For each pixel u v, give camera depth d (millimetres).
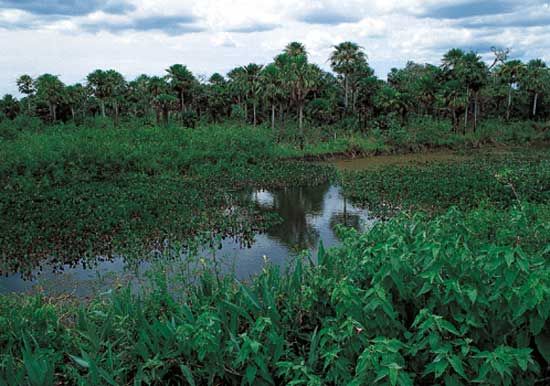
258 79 47906
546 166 21562
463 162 29500
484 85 46625
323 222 15938
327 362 2916
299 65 41688
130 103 64812
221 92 58906
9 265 11000
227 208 17828
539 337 2797
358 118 49281
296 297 4117
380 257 3383
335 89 58906
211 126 39312
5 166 23391
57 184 21953
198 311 3982
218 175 25047
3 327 4281
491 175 19781
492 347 2979
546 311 2590
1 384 3264
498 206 14461
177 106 57281
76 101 59531
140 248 12047
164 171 26359
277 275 4602
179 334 3365
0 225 13836
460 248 3275
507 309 2848
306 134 42875
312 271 4406
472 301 2846
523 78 55812
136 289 9242
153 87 53125
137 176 24156
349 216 16797
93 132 33656
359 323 2955
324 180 25016
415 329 3250
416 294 3234
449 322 2947
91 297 8875
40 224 14070
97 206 16141
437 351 2621
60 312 5969
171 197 17812
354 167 30734
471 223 6367
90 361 3201
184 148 30641
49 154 25125
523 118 58750
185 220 14781
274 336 3295
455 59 49000
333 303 3520
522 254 2807
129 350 3703
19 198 17547
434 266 3025
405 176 21844
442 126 43906
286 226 15414
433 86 47719
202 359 3174
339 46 54844
